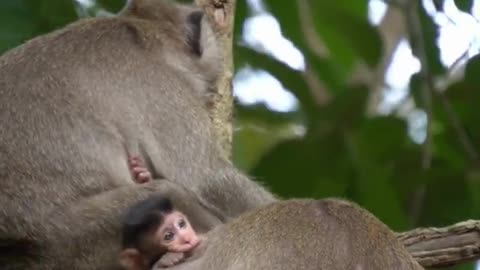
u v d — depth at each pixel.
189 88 15.16
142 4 15.88
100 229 14.03
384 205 17.38
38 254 14.09
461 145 18.20
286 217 12.41
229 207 14.76
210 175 14.79
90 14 17.72
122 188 14.24
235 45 18.45
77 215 14.09
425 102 18.16
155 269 12.92
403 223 17.31
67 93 14.54
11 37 16.62
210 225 14.38
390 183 17.66
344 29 18.44
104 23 15.31
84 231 14.03
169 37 15.56
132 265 13.49
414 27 18.34
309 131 17.77
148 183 14.29
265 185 17.53
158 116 14.81
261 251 12.13
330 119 17.78
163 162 14.68
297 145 17.62
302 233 12.23
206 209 14.72
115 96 14.72
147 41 15.31
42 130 14.32
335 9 18.42
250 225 12.38
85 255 14.03
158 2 15.89
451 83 18.31
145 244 13.34
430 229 13.95
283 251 12.11
